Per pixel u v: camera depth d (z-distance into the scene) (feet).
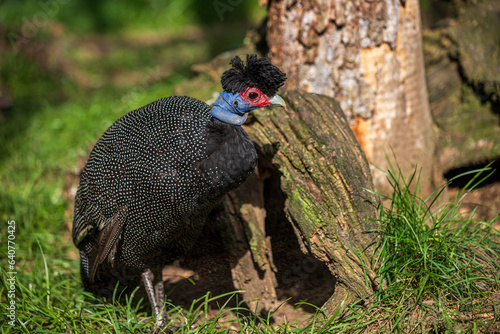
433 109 25.29
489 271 15.98
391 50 20.22
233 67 14.53
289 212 16.70
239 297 18.97
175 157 14.61
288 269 19.22
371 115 20.42
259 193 18.58
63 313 17.60
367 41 19.90
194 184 14.64
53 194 28.02
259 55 26.07
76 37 52.80
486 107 24.41
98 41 53.62
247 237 18.10
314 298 19.04
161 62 47.73
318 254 16.30
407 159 21.18
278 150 17.01
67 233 25.16
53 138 32.58
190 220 15.74
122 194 15.42
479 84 24.41
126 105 33.24
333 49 20.25
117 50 51.01
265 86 14.17
